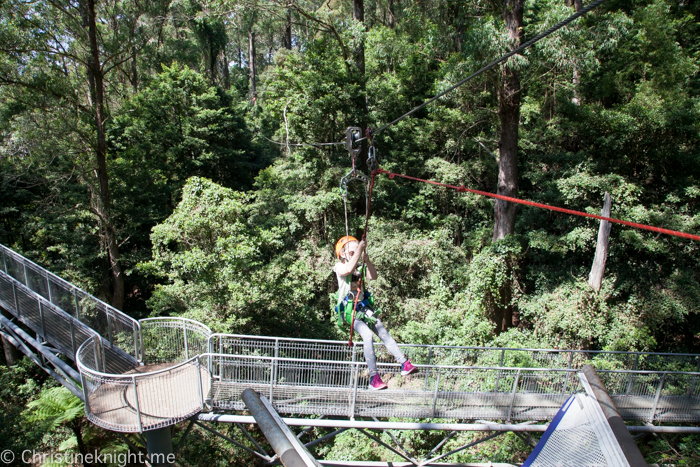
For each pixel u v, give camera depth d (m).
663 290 15.88
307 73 20.12
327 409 8.10
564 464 4.60
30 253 19.00
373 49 25.64
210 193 14.31
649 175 18.45
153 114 28.50
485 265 16.20
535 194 18.77
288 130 21.48
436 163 21.17
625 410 9.30
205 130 28.70
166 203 25.81
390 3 31.02
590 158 17.91
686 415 9.51
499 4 16.48
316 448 13.90
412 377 9.18
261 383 8.08
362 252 4.70
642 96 18.30
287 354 9.41
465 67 14.82
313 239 20.95
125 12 18.55
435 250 17.58
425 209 21.66
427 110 24.23
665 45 19.67
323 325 17.06
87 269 19.20
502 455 11.80
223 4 20.28
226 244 14.02
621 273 16.62
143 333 9.12
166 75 29.91
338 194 19.27
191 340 8.96
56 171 20.20
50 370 9.91
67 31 17.34
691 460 9.56
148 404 7.32
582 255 17.52
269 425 4.77
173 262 13.80
